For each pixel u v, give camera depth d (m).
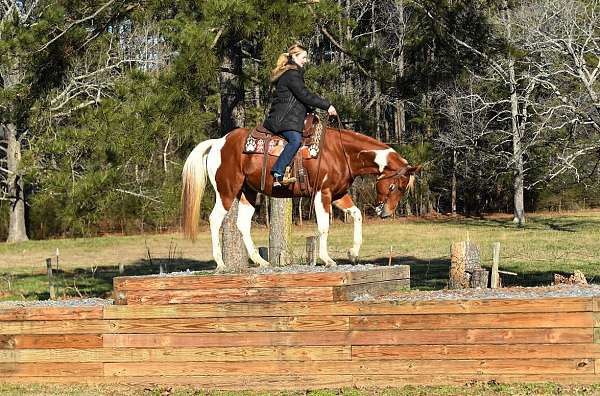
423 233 42.31
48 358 10.66
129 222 48.25
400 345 9.80
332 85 19.20
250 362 10.15
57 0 16.98
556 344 9.51
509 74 39.28
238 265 18.19
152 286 10.44
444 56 17.66
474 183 54.00
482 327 9.64
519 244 33.34
